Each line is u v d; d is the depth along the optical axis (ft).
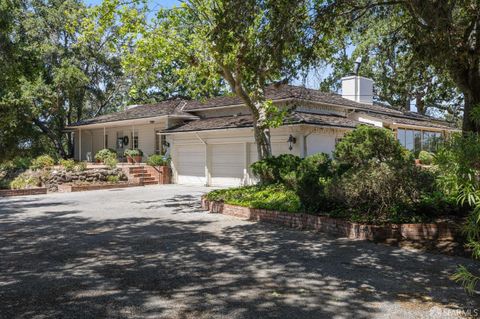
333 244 27.96
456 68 30.32
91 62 105.29
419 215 30.32
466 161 14.19
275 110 49.78
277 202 38.73
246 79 39.63
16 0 76.43
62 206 49.98
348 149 45.73
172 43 47.24
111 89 115.65
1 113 88.22
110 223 37.50
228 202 43.01
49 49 92.68
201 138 77.51
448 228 27.30
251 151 70.44
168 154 86.79
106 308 16.46
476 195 13.42
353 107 76.43
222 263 23.32
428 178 29.81
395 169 30.30
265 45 30.86
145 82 56.80
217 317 15.53
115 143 102.78
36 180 70.28
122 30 46.83
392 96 70.38
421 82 42.60
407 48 38.60
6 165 79.10
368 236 29.14
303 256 24.77
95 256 25.16
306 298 17.49
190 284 19.53
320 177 37.37
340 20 37.93
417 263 22.90
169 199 56.65
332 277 20.48
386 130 46.11
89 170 75.87
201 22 47.52
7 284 19.60
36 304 16.90
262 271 21.67
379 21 41.81
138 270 21.99
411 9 32.04
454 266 22.15
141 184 78.95
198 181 79.92
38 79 90.48
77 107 111.04
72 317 15.55
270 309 16.29
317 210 34.83
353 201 31.35
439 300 17.12
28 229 34.68
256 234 31.78
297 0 29.71
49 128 109.09
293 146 62.59
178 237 30.91
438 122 95.04
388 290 18.43
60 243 29.01
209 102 87.51
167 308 16.46
